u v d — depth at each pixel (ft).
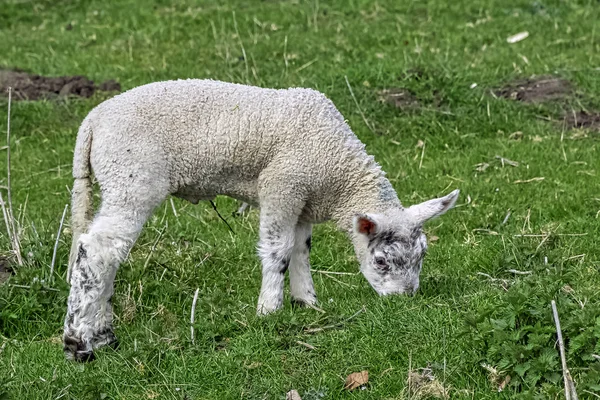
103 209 29.30
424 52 56.13
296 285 32.55
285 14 64.95
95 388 27.22
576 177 42.45
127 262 34.42
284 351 28.19
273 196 30.45
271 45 58.54
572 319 25.90
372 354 27.63
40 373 28.43
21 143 49.39
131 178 29.12
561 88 50.98
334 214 31.86
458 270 34.30
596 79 51.16
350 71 52.01
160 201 29.86
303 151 30.27
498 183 42.39
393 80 51.47
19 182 45.19
